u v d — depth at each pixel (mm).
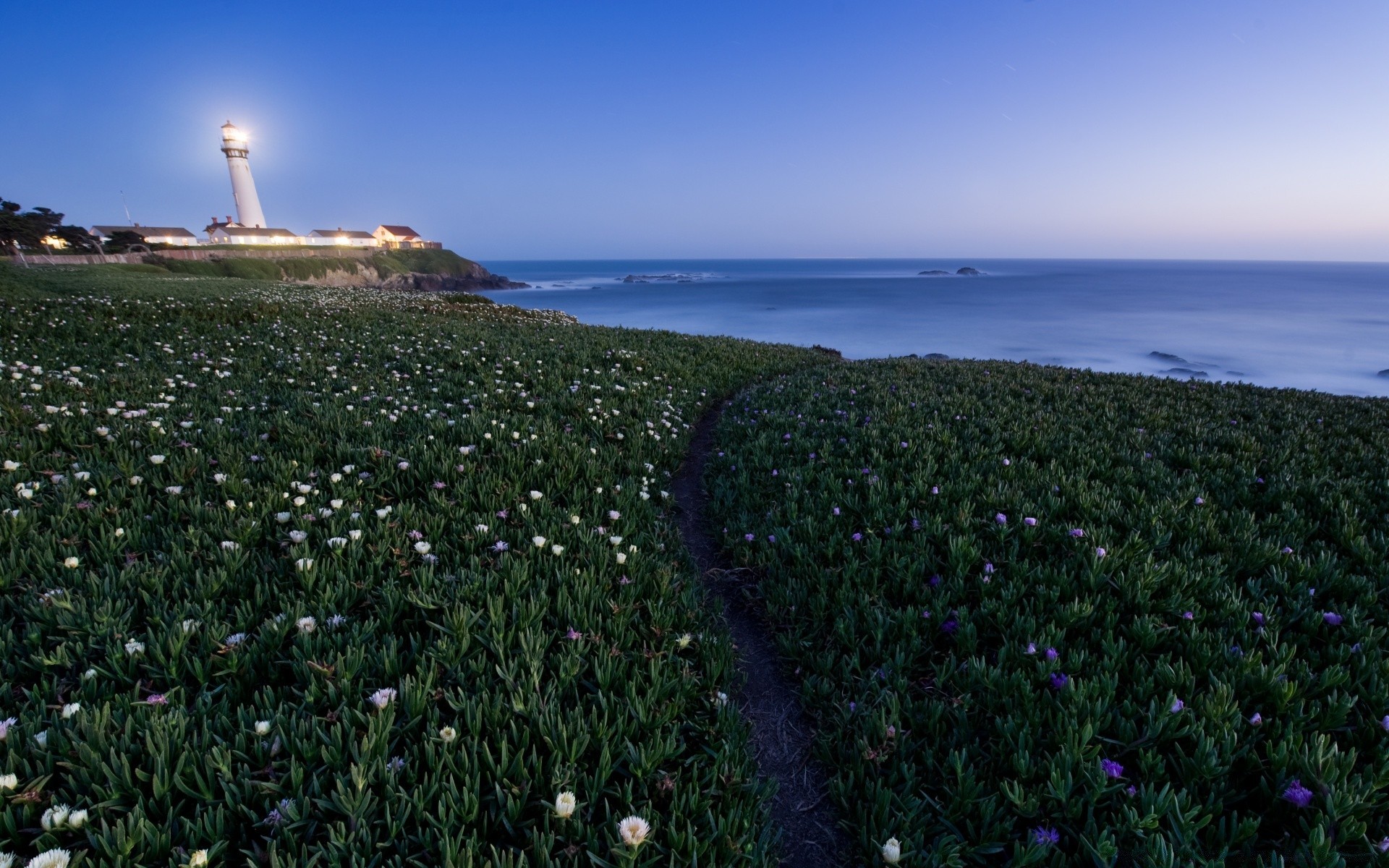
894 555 5016
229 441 6535
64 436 6105
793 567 5125
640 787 2838
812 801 3164
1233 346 54031
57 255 64688
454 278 134750
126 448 6031
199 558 4227
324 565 4172
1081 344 56156
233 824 2432
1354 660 3551
